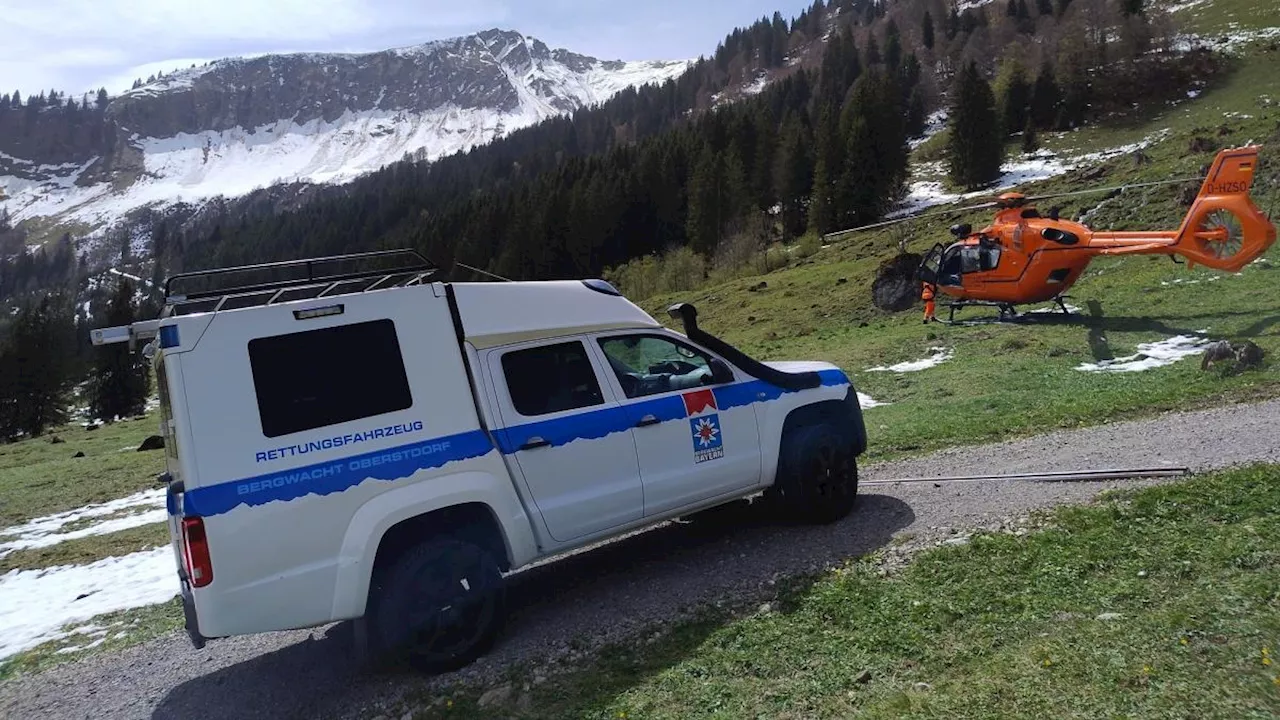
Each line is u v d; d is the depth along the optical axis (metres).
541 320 5.87
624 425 5.88
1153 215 26.67
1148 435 8.79
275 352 4.84
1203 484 6.05
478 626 5.21
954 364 16.80
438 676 5.10
